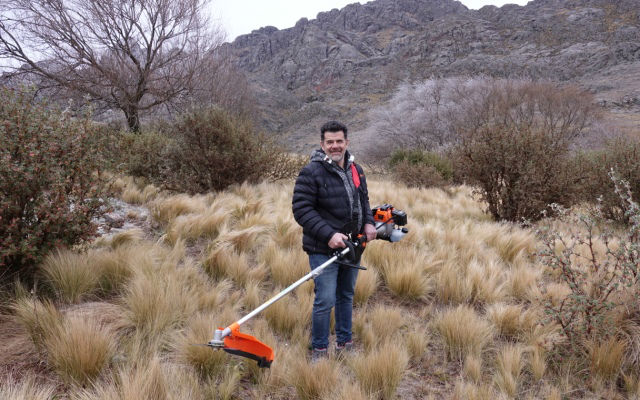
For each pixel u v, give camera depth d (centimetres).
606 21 13338
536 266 458
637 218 295
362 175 282
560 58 11362
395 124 3319
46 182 340
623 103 6894
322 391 239
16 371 235
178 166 813
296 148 7900
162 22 1416
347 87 13738
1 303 297
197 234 520
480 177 715
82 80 1317
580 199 710
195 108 810
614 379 271
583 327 293
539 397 258
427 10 19338
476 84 3591
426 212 739
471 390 246
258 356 210
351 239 262
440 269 445
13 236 323
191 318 304
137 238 459
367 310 369
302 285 378
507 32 14050
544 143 685
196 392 226
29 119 336
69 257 339
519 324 330
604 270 314
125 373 220
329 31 17475
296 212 258
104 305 314
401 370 264
